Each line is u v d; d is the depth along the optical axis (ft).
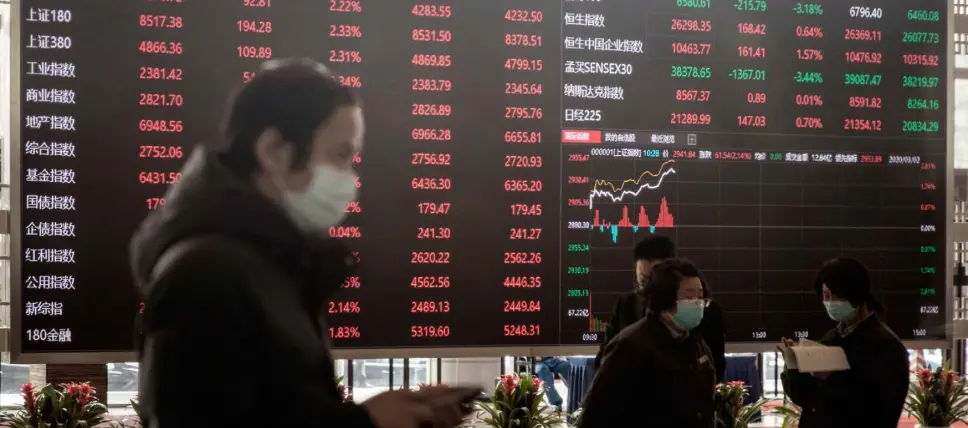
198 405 3.27
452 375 12.51
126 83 9.62
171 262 3.48
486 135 10.39
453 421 4.19
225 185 3.80
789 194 11.03
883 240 11.23
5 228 9.66
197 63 9.76
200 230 3.63
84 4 9.54
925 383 10.70
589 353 10.52
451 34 10.32
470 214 10.34
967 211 11.93
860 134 11.25
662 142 10.76
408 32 10.22
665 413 7.24
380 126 10.14
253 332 3.42
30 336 9.35
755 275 10.93
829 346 8.30
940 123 11.45
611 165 10.64
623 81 10.69
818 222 11.09
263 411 3.42
